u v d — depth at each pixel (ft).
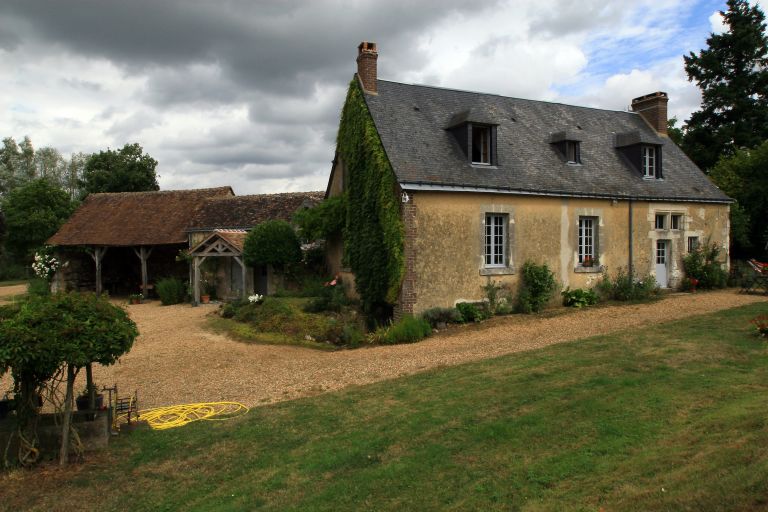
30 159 186.39
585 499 14.32
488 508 14.58
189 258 70.49
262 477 17.84
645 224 57.98
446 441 19.39
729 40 91.15
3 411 20.45
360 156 48.19
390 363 33.55
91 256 80.28
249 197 80.89
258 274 64.69
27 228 117.19
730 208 68.54
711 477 14.17
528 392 23.91
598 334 37.99
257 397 27.84
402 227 43.62
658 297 55.77
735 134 89.40
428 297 44.62
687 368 25.99
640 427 19.07
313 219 55.83
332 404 24.84
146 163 140.15
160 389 30.12
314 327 43.68
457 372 28.91
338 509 15.35
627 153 61.36
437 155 47.21
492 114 56.39
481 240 47.21
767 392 21.58
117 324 19.83
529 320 45.68
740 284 64.08
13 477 18.44
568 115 63.36
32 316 18.28
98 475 18.53
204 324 50.80
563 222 52.08
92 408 22.00
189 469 18.84
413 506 15.14
